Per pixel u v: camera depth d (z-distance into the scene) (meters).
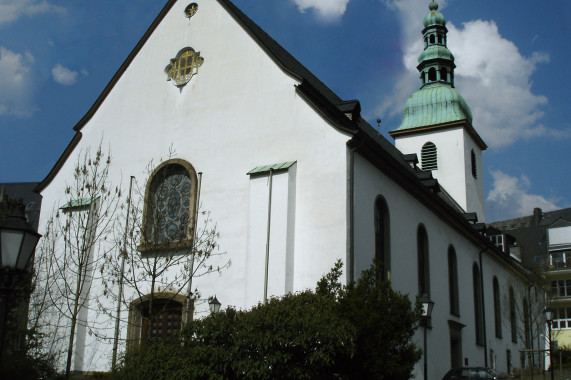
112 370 15.62
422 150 42.84
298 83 21.17
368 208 20.70
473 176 43.53
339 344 13.51
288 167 19.92
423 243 26.34
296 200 20.02
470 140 43.66
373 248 20.64
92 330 22.34
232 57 22.94
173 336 15.75
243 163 21.53
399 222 23.36
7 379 15.34
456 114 42.34
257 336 13.22
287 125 20.95
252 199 20.16
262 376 12.98
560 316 54.72
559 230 59.56
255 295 19.09
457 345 29.75
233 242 20.94
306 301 15.30
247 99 22.12
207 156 22.42
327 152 19.94
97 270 22.91
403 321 15.58
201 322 14.00
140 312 21.95
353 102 21.48
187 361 13.29
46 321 22.27
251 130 21.70
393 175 22.80
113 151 24.64
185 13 24.66
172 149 23.30
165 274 21.67
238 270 20.56
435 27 45.22
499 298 38.28
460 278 31.08
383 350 15.07
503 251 42.94
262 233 19.64
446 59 44.25
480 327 33.97
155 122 24.05
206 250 19.62
